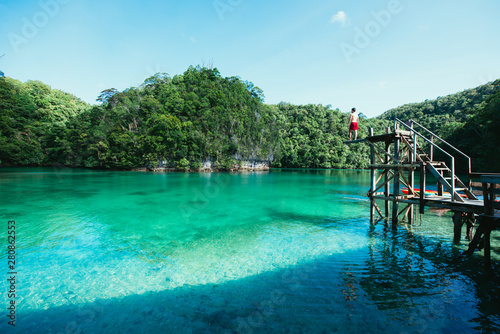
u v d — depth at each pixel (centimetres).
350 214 1484
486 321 486
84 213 1475
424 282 646
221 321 487
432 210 1532
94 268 741
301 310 524
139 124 6656
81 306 546
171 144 5956
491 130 3578
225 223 1273
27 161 6359
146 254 855
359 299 568
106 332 458
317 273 705
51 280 667
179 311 525
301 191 2595
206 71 9112
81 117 7500
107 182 3262
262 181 3831
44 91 9794
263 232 1116
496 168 3412
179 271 722
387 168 1120
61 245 938
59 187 2628
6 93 7231
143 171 5959
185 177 4434
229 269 735
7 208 1583
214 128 6538
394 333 450
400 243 951
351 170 8331
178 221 1311
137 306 545
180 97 7188
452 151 5147
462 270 716
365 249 895
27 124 7250
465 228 1143
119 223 1262
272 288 622
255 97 9912
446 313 513
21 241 979
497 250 860
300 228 1180
